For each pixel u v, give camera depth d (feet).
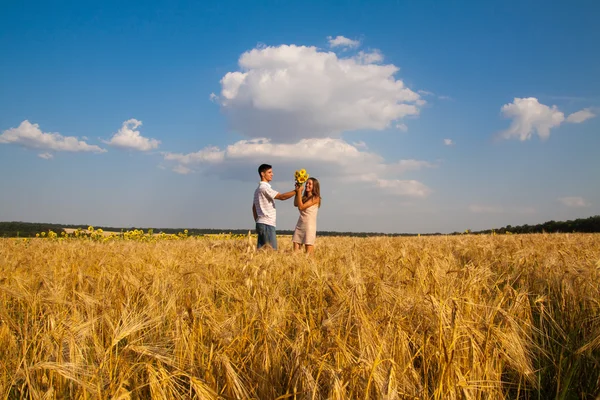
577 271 13.50
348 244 38.91
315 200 33.17
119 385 7.30
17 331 10.77
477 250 25.18
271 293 12.23
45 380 8.38
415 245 33.06
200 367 8.79
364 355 7.99
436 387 8.02
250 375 8.64
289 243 45.55
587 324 11.62
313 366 7.89
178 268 18.93
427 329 9.34
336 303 10.56
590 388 9.59
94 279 15.01
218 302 14.25
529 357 9.92
